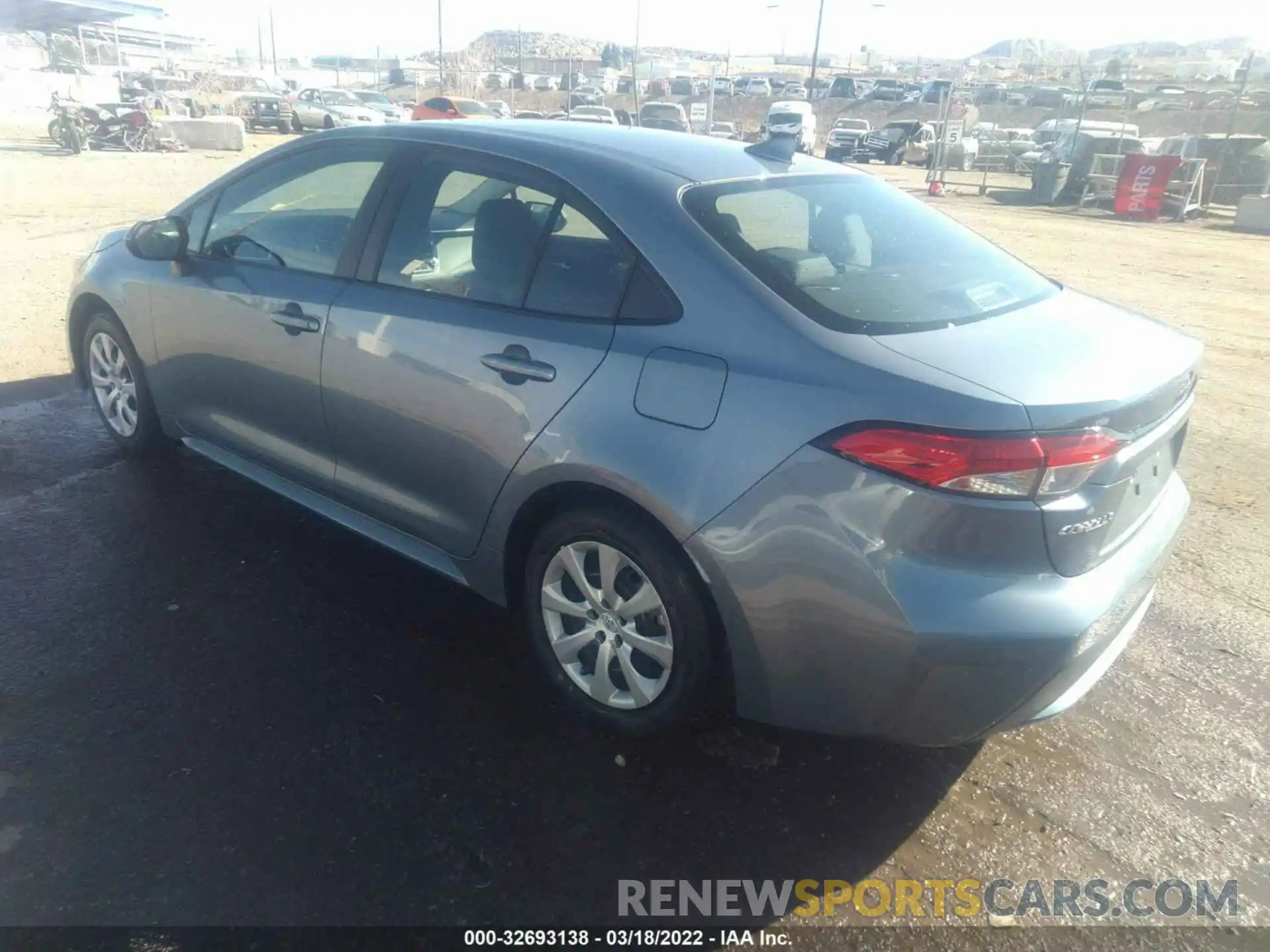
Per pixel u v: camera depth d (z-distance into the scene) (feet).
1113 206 68.39
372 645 11.71
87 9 110.32
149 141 80.43
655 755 10.13
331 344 12.01
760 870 8.81
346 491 12.59
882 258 10.57
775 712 9.20
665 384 9.21
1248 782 10.20
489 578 11.16
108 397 16.42
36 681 10.67
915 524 8.08
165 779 9.37
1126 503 9.06
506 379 10.26
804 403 8.50
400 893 8.30
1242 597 14.03
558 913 8.23
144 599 12.35
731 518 8.74
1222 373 26.05
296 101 118.73
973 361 8.62
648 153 11.09
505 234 10.84
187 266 14.14
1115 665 12.24
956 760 10.37
